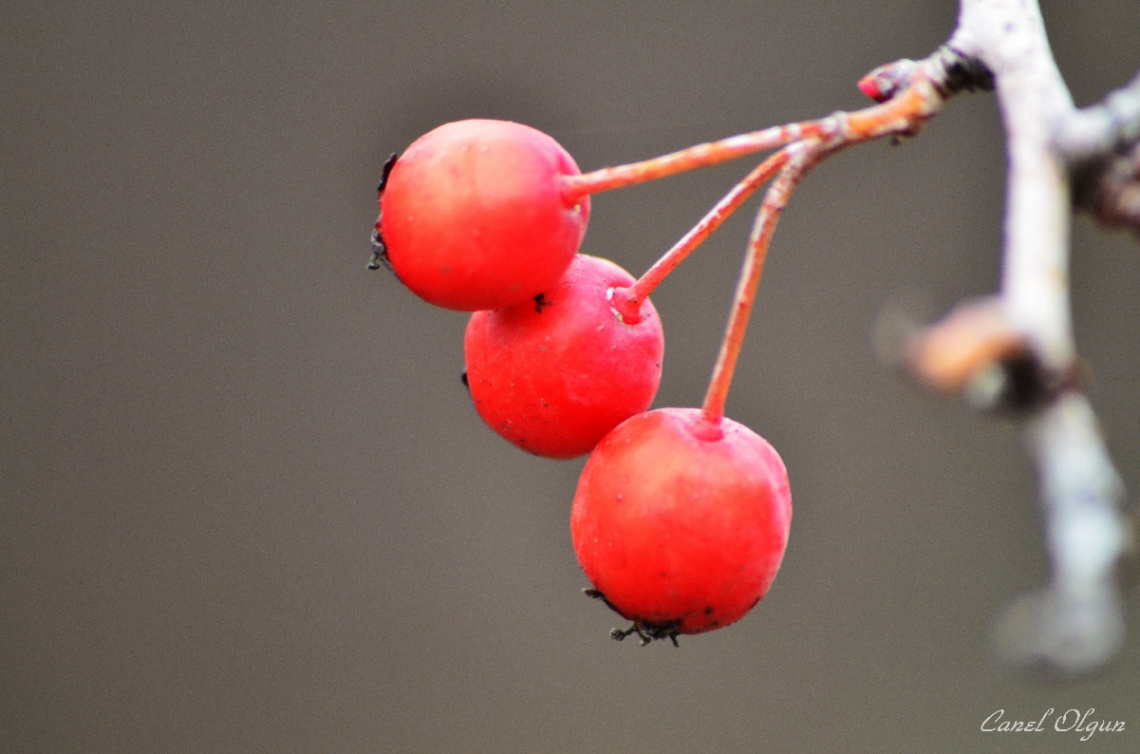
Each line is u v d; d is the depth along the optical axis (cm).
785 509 26
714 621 26
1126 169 24
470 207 26
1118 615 21
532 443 27
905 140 25
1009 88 25
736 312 26
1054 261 24
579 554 26
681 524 26
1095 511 21
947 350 21
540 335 26
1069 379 21
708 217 26
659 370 27
